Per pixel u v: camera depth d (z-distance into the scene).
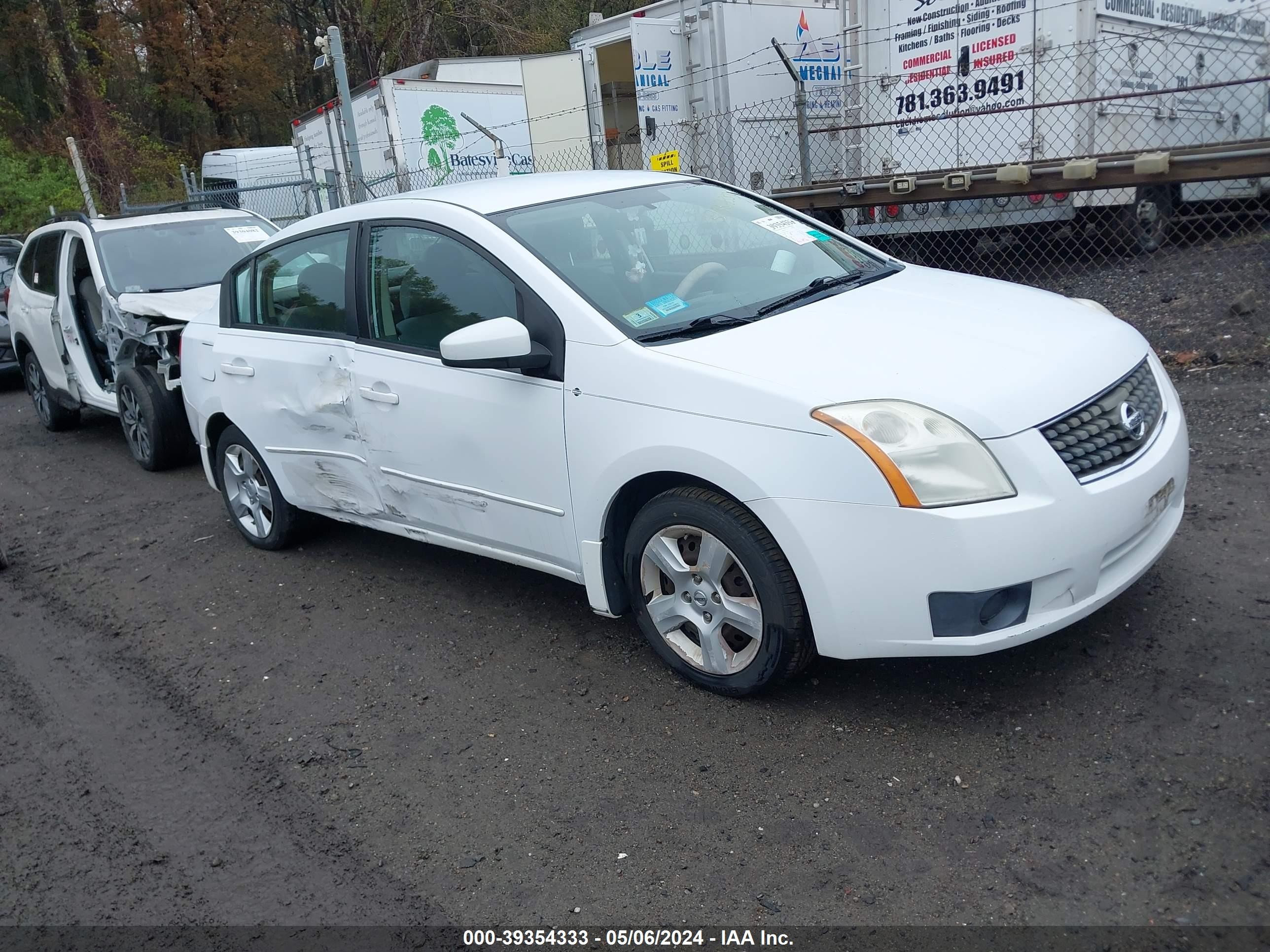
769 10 11.38
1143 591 3.80
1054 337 3.39
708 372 3.25
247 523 5.59
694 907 2.61
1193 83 10.50
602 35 12.92
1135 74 9.58
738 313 3.67
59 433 9.27
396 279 4.25
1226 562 3.93
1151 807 2.72
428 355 4.08
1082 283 9.18
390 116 12.83
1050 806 2.79
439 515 4.25
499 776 3.27
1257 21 11.48
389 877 2.87
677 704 3.54
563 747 3.38
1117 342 3.49
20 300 8.82
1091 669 3.37
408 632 4.37
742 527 3.21
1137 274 9.05
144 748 3.72
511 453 3.81
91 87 30.91
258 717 3.84
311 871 2.93
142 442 7.34
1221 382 5.99
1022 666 3.44
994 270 10.32
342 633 4.44
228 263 7.77
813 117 11.90
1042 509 2.90
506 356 3.51
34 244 8.89
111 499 6.96
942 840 2.72
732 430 3.16
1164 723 3.05
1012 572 2.88
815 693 3.48
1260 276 7.80
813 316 3.61
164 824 3.25
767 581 3.20
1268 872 2.46
